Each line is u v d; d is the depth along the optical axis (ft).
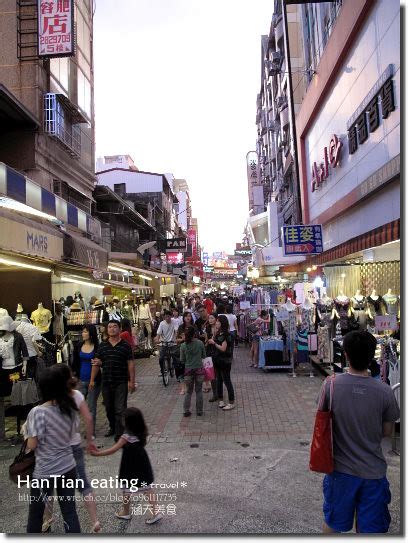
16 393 22.24
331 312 35.19
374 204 38.99
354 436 9.88
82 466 12.93
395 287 35.29
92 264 37.68
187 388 25.72
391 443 19.40
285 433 21.77
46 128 50.67
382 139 35.81
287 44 66.85
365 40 39.14
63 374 12.01
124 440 13.94
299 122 66.80
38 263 30.42
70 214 49.70
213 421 24.36
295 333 36.68
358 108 40.98
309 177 64.39
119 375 22.07
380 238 25.98
